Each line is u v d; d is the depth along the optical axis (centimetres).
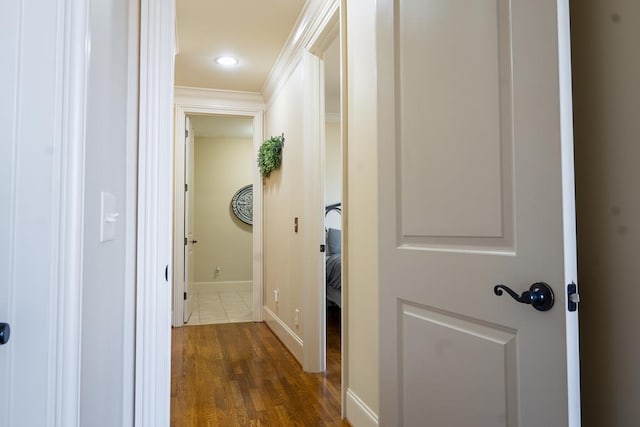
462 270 120
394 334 147
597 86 100
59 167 63
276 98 402
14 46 62
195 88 433
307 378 278
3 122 62
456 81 122
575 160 105
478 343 115
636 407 90
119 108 110
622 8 93
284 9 275
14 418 61
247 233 661
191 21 290
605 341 97
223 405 237
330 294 426
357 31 212
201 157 650
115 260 108
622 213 93
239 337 381
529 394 101
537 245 99
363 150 204
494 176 111
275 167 392
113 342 107
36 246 62
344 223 225
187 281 447
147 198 130
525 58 103
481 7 115
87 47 68
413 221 139
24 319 61
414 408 138
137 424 128
